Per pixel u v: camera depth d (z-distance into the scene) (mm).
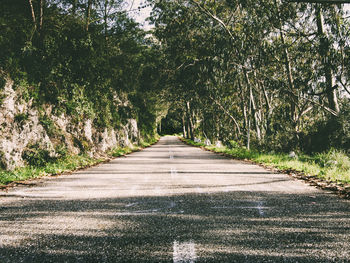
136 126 39094
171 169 12141
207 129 44156
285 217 4672
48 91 15414
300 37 21156
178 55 27734
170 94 43625
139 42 31734
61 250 3355
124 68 30531
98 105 21312
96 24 23094
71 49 17766
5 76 11680
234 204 5605
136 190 7215
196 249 3361
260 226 4211
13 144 11234
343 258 3082
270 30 20266
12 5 15352
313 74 19172
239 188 7410
